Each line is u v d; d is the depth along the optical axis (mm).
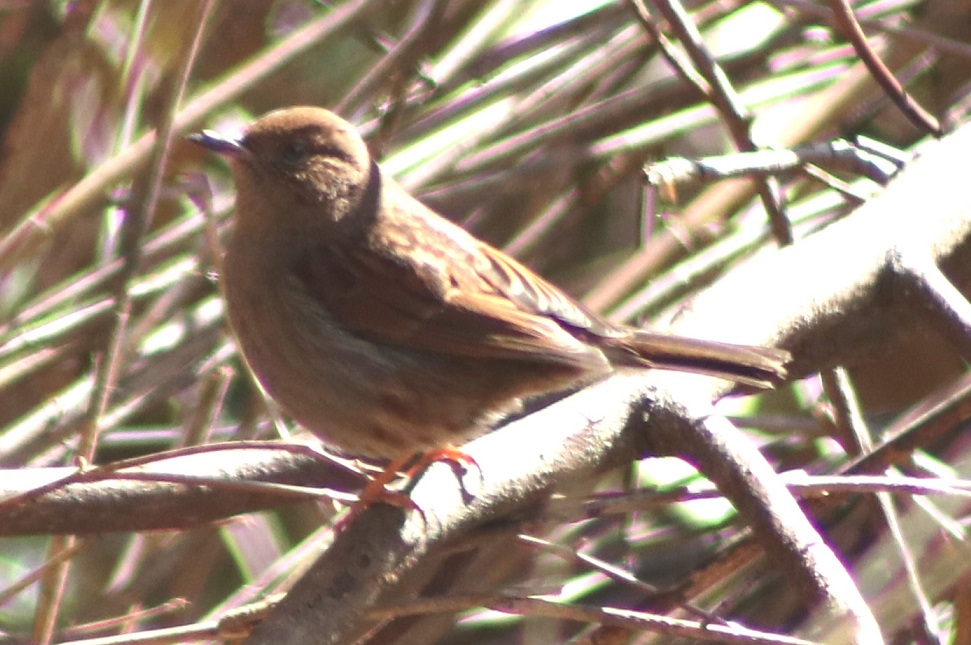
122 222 11758
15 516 8023
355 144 9055
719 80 9367
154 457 6590
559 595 8961
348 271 8766
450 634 10828
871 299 8586
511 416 9219
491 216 12594
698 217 11656
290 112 9070
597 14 11531
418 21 11961
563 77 11508
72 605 11406
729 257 10977
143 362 10789
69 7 11594
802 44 12391
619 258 12438
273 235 8977
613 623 6363
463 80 11531
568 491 7520
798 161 8992
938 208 8961
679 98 11969
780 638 6207
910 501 9148
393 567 7020
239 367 11602
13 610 11742
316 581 6910
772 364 7859
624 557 10242
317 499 7480
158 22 11148
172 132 9586
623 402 7672
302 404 8945
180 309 11195
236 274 9109
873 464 7480
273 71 10828
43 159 11172
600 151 11375
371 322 8688
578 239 12992
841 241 8727
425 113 11578
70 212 10164
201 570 10320
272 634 6715
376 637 8117
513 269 8914
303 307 8773
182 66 9016
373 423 8734
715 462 7289
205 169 12805
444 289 8688
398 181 11070
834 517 9891
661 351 7957
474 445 7555
